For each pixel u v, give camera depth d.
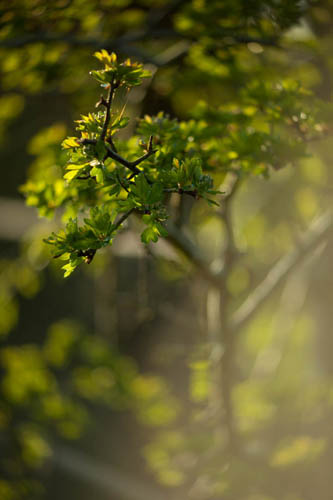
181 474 3.81
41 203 1.89
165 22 3.08
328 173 4.34
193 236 4.01
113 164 1.45
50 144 2.95
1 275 5.04
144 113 3.01
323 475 3.45
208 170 2.02
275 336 5.69
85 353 5.18
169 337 5.46
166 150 1.39
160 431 6.36
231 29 2.61
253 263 5.11
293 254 3.42
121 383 4.76
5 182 6.55
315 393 4.15
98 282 5.82
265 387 4.60
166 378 5.55
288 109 2.02
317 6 2.80
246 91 2.05
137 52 2.92
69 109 3.62
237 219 6.70
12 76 3.03
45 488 6.17
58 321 9.63
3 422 5.12
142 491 5.77
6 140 4.62
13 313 5.11
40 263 4.68
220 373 3.25
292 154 2.03
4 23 2.61
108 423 6.91
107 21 2.98
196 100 3.04
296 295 5.15
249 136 1.98
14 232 6.60
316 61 2.86
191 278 3.17
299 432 3.92
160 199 1.20
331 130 2.01
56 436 6.86
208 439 3.73
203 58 2.76
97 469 6.22
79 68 3.04
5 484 4.94
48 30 2.79
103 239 1.17
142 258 4.00
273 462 3.40
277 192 5.48
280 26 2.55
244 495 3.47
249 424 4.04
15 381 4.74
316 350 4.92
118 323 5.61
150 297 5.07
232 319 3.35
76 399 6.67
